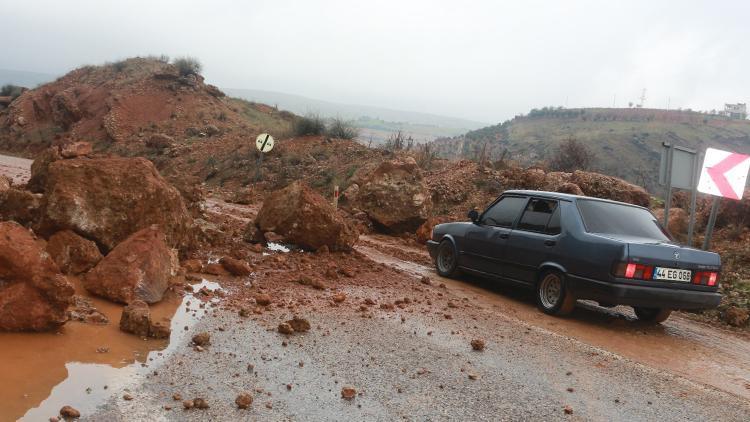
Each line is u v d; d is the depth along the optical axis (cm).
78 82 5659
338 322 659
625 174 12169
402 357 564
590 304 980
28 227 734
